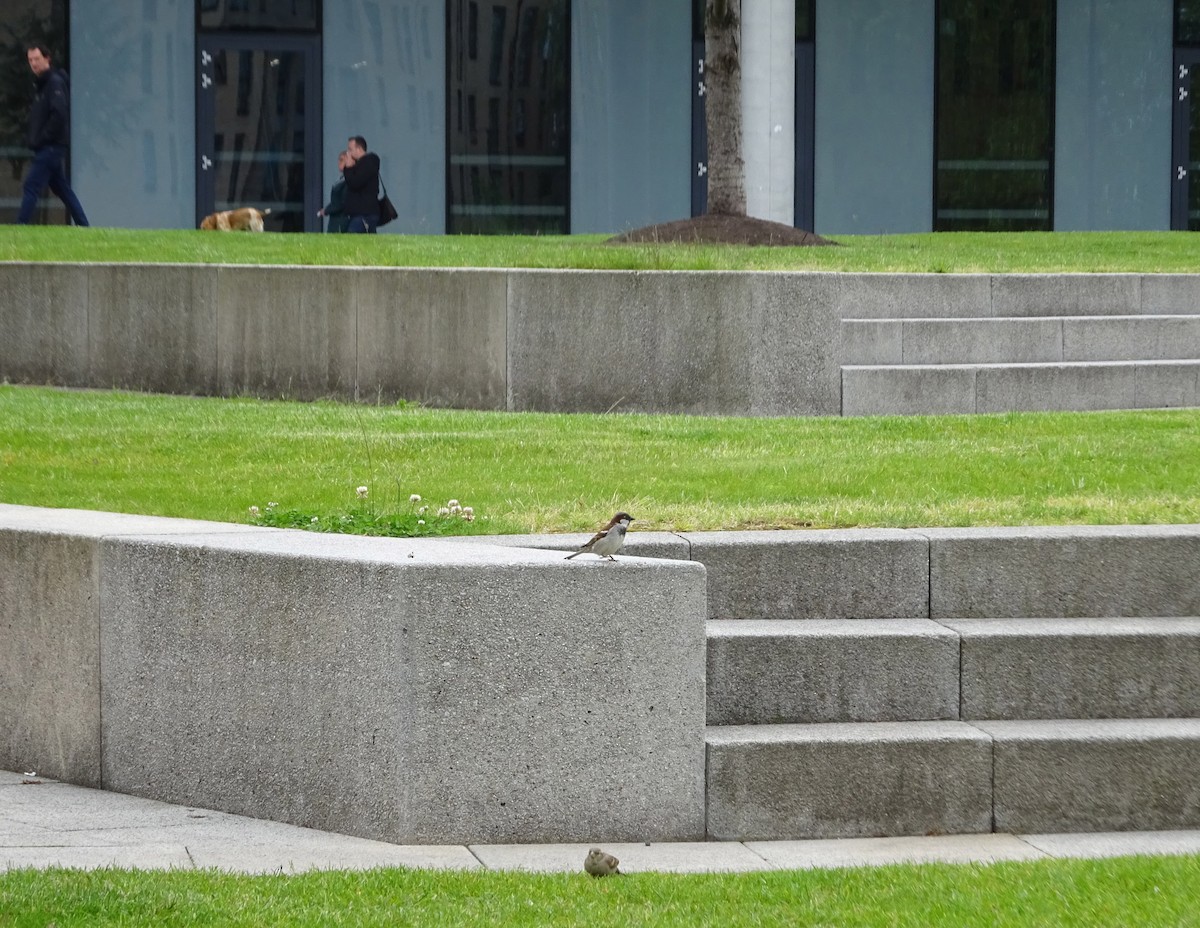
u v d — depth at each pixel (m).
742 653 9.05
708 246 21.66
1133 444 13.72
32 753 9.52
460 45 35.28
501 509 11.12
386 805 8.02
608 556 8.18
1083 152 36.81
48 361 19.38
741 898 7.00
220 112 35.03
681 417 15.70
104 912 6.46
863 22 36.41
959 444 13.86
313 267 17.67
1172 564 9.93
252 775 8.55
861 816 8.52
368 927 6.48
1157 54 36.72
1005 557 9.85
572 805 8.15
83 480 12.43
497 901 6.86
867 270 19.23
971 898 6.95
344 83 35.16
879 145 36.59
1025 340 18.27
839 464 12.81
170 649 8.84
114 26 34.62
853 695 9.11
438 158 35.41
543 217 35.78
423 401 17.14
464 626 8.00
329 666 8.24
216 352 18.25
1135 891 7.05
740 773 8.39
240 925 6.44
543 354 16.73
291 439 13.85
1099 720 9.16
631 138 35.84
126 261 20.33
